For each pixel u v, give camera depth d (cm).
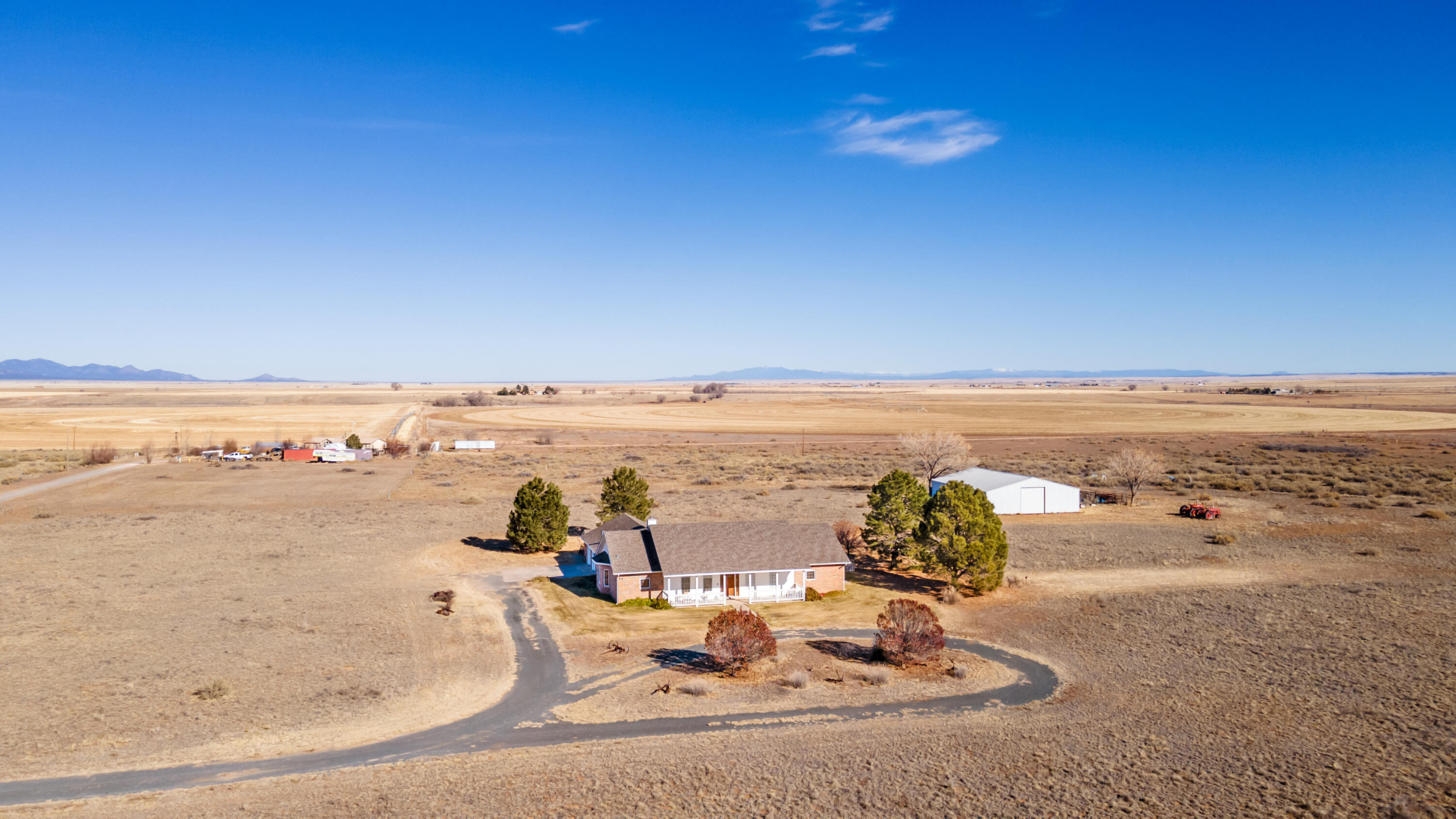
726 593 4912
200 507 7738
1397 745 2716
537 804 2330
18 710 2992
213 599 4634
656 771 2562
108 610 4366
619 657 3816
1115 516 7456
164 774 2511
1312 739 2784
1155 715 3058
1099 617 4450
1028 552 6019
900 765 2614
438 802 2336
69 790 2388
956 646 4022
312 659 3675
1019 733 2891
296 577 5191
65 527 6706
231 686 3294
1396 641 3875
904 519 5703
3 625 4066
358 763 2630
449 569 5519
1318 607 4509
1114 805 2333
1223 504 7994
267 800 2334
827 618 4531
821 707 3181
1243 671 3538
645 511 6625
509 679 3506
